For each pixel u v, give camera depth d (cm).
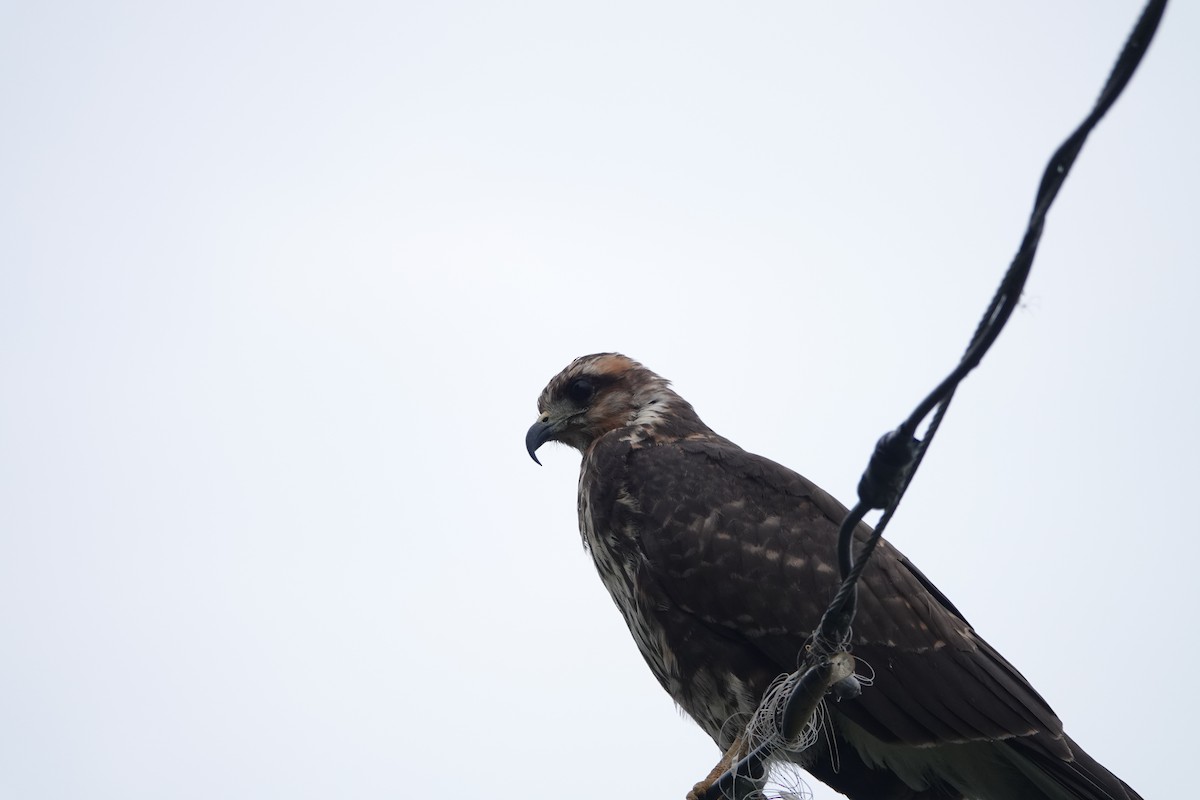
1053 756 1127
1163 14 530
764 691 1199
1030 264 623
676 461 1302
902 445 716
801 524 1236
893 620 1180
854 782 1229
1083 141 580
